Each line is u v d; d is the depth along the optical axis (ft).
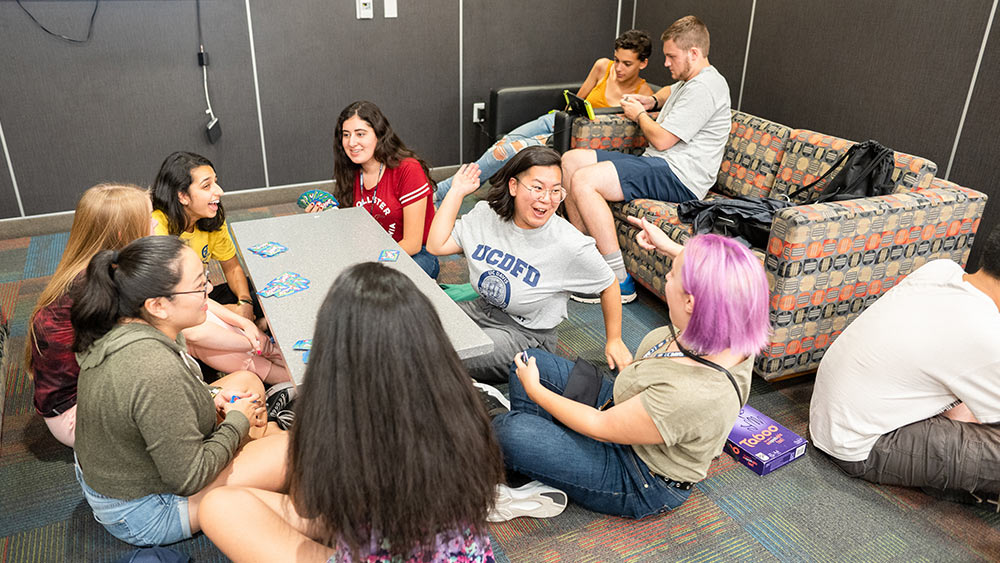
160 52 13.10
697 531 6.30
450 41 15.40
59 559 5.94
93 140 13.19
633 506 6.07
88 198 6.21
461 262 12.15
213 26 13.30
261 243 7.82
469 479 3.66
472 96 16.11
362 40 14.60
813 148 10.19
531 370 5.86
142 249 4.87
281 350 5.53
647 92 14.16
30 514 6.46
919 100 11.05
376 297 3.43
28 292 10.91
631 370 5.53
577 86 15.39
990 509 6.57
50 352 6.25
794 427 7.85
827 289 8.09
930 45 10.73
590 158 11.28
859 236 7.93
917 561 5.99
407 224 9.32
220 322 7.41
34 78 12.37
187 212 7.86
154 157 13.79
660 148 11.22
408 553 3.68
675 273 4.97
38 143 12.80
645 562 5.94
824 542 6.19
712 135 11.20
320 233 8.19
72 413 6.59
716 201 9.84
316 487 3.52
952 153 10.74
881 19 11.38
